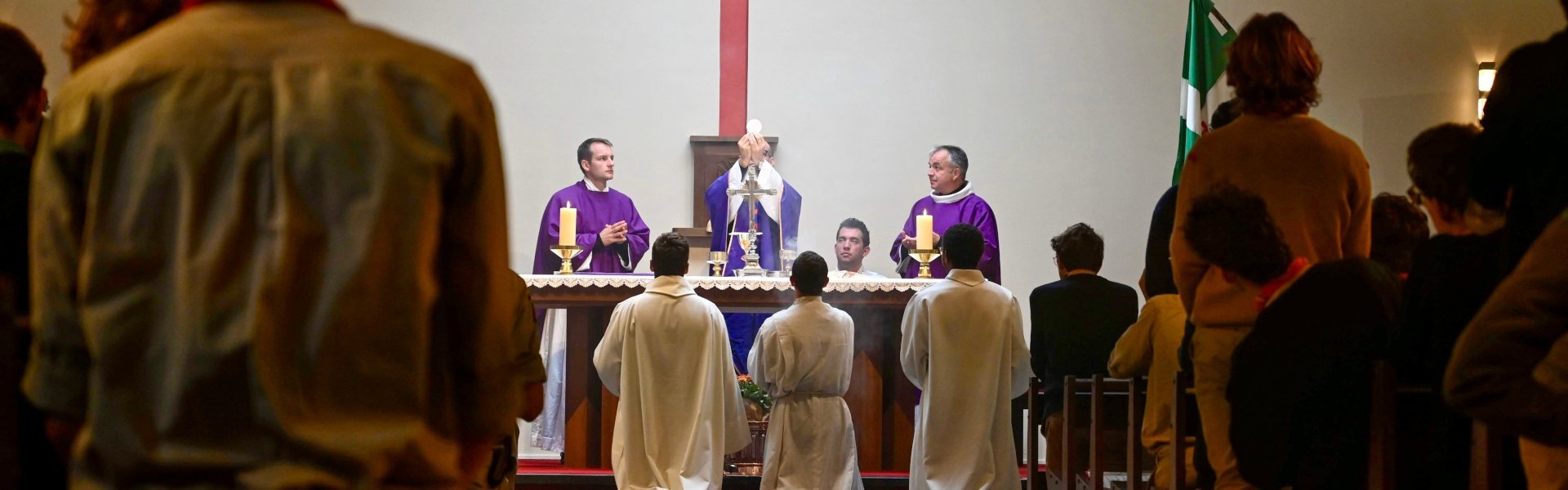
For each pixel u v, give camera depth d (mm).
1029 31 9148
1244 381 2758
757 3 9156
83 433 1327
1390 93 9070
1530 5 9062
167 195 1335
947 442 5633
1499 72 2186
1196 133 6707
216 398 1301
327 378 1316
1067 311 4984
